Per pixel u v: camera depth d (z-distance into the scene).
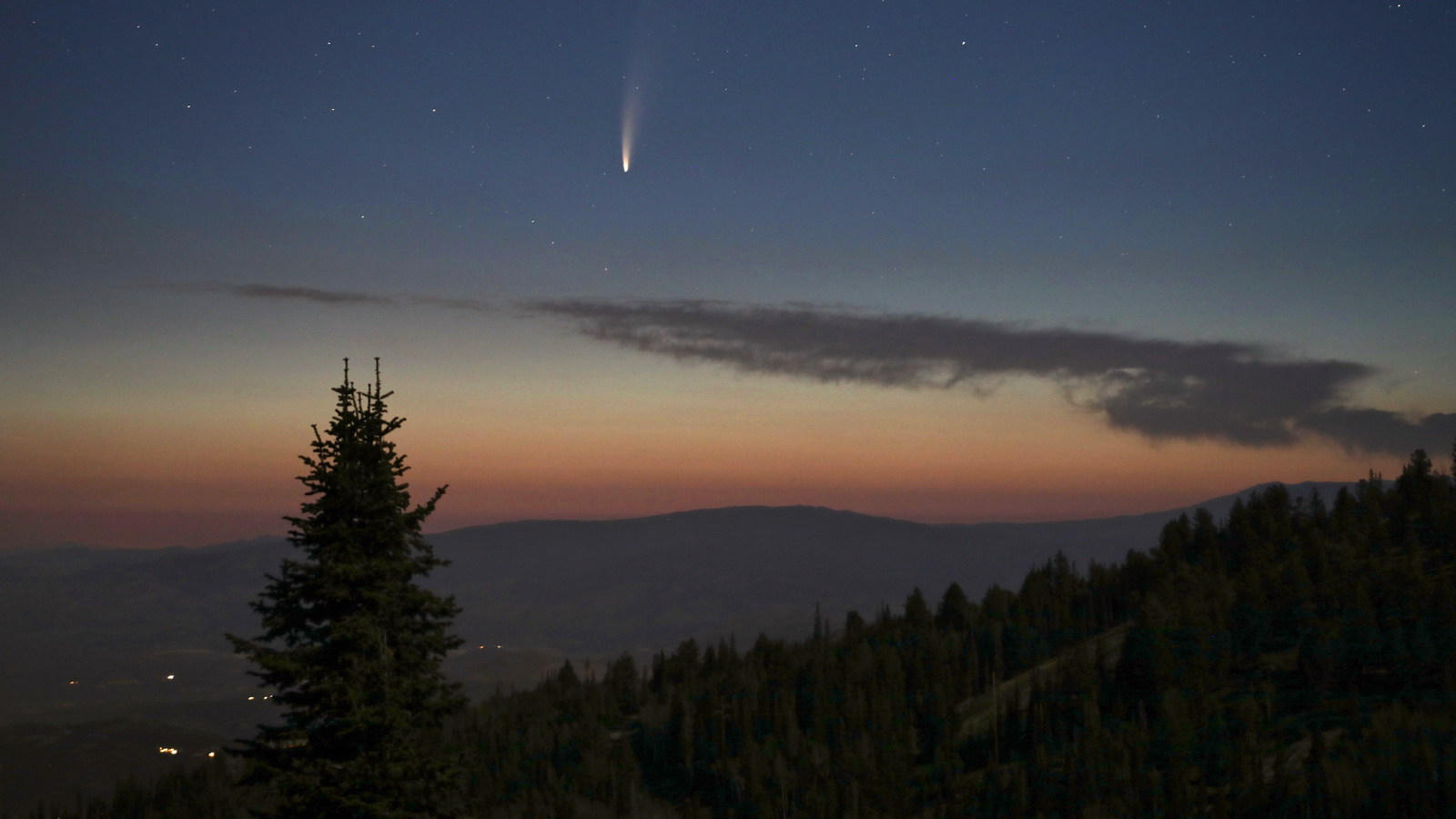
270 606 25.88
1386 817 100.44
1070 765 131.00
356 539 26.03
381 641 25.16
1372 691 131.00
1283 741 125.44
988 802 136.62
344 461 26.41
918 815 144.25
